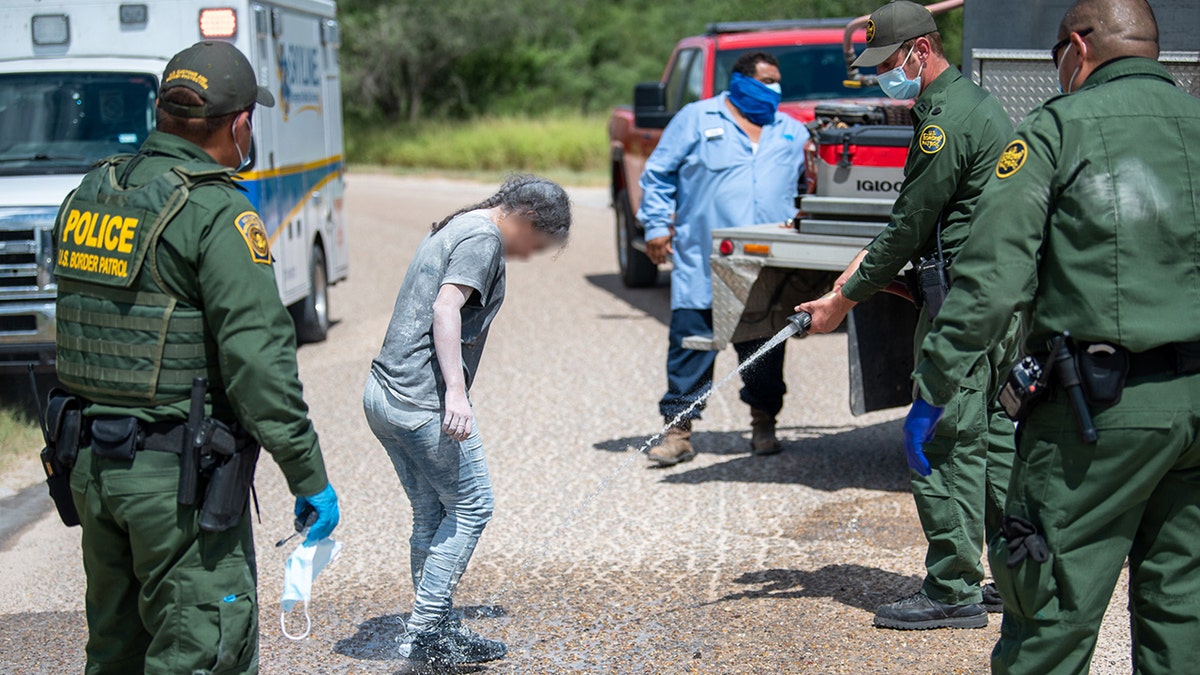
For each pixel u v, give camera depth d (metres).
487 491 4.02
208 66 3.01
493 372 8.89
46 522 5.88
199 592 2.93
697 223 6.45
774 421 6.62
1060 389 2.85
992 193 2.90
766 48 10.74
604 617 4.45
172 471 2.89
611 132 13.45
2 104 8.45
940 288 4.01
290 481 2.97
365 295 13.02
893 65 4.15
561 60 40.84
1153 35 2.96
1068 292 2.83
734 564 4.97
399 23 36.69
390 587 4.87
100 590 3.10
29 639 4.42
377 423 3.92
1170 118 2.86
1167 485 2.91
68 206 3.03
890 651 4.07
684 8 42.69
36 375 7.94
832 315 4.32
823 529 5.36
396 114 39.59
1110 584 2.88
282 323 2.91
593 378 8.59
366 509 5.91
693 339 6.17
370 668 4.08
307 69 10.35
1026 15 6.01
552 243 3.99
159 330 2.87
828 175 5.70
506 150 30.44
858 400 5.73
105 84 8.47
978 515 4.16
